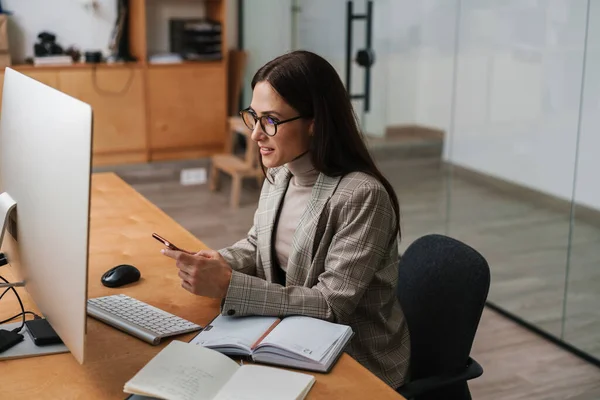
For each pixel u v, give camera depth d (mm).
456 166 3631
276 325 1517
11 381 1334
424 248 1893
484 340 3213
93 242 2111
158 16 6113
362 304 1688
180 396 1221
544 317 3227
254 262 1920
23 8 5629
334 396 1296
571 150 2945
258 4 6004
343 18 4352
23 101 1458
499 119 3305
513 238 3332
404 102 3918
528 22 3074
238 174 5043
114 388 1313
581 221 2947
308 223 1684
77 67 5516
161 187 5531
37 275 1401
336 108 1646
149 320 1566
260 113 1614
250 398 1236
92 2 5793
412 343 1844
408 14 3795
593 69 2793
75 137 1181
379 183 1667
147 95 5793
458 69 3521
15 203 1476
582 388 2809
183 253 1534
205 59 5906
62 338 1317
